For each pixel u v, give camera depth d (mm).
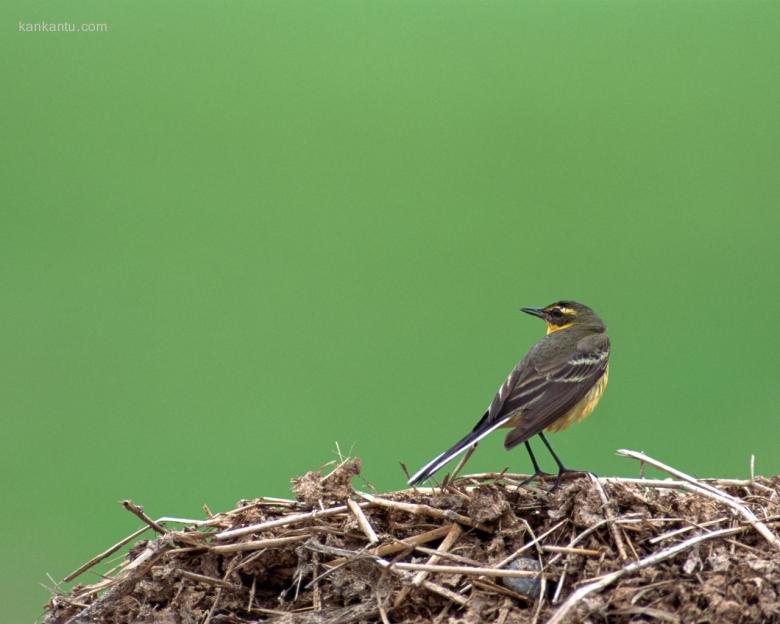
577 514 7566
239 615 7664
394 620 7301
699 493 7801
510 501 7898
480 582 7258
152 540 7781
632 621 6867
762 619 6820
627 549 7352
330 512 7789
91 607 7574
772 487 8367
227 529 7910
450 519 7738
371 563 7430
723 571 7066
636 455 8508
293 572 7746
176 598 7695
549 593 7254
